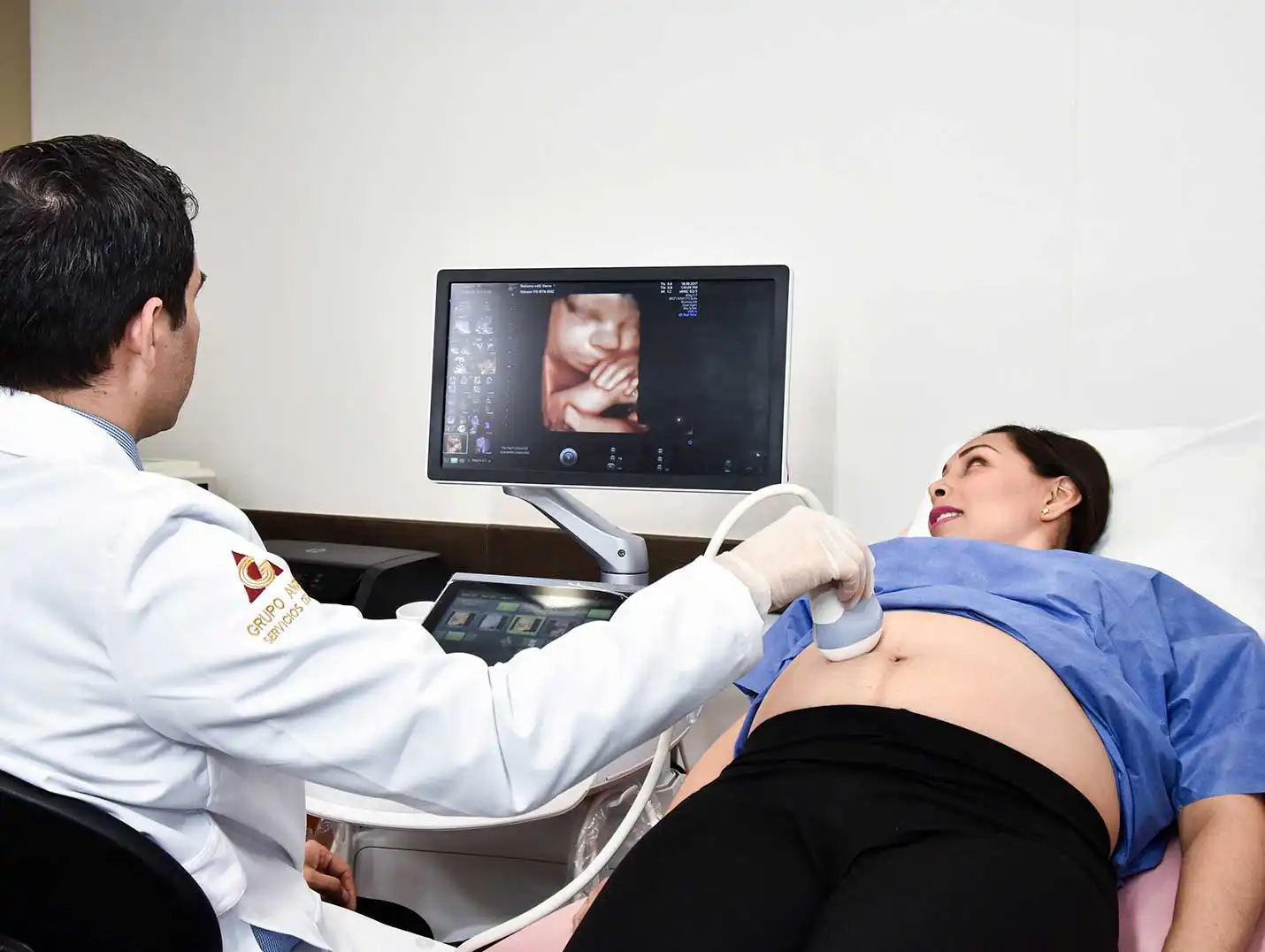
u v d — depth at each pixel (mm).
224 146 2377
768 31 2041
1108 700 1156
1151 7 1843
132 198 772
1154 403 1890
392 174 2270
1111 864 1074
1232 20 1804
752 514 2096
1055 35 1897
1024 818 988
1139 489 1663
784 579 883
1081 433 1782
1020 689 1143
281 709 711
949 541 1434
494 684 785
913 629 1264
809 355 2061
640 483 1761
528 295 1806
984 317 1963
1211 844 1065
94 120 2475
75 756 715
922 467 2010
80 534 705
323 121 2307
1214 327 1850
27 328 757
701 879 916
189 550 726
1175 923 1008
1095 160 1891
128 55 2436
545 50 2164
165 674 696
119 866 694
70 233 746
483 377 1819
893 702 1130
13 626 714
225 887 792
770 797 1029
